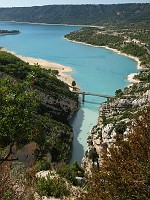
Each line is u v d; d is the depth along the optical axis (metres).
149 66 175.62
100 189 16.72
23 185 18.36
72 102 103.69
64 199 24.92
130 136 17.11
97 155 60.62
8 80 20.25
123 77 150.12
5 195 16.33
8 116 18.38
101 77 150.12
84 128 91.00
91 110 105.69
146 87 101.19
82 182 34.06
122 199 15.58
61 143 72.38
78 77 149.12
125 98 87.50
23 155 48.41
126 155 16.45
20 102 19.00
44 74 110.25
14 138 18.80
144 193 15.23
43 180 27.22
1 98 18.80
